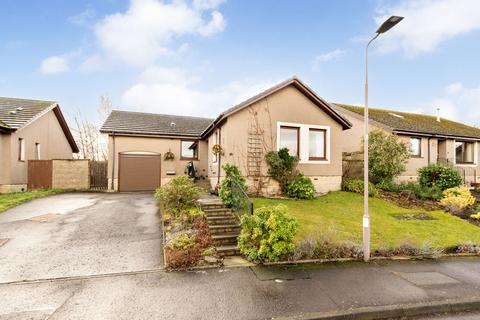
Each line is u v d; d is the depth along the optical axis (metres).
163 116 21.75
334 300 4.59
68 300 4.40
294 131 13.60
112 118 19.06
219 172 13.20
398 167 14.37
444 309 4.63
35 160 15.91
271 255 6.12
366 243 6.51
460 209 11.50
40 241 7.07
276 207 6.57
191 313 4.09
